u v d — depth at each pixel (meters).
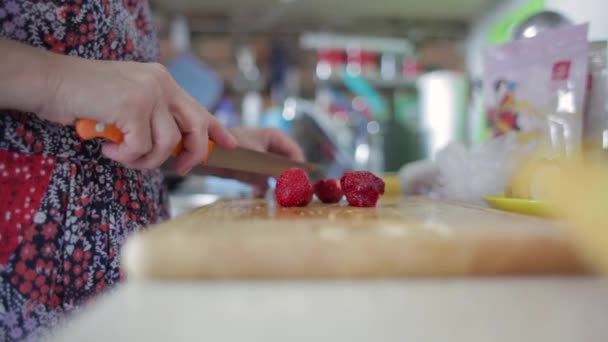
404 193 0.64
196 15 1.56
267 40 1.63
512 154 0.51
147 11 0.49
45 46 0.38
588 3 0.54
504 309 0.19
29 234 0.35
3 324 0.35
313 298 0.20
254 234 0.22
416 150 1.35
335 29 1.58
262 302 0.19
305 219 0.30
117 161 0.38
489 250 0.22
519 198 0.42
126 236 0.40
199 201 0.90
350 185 0.43
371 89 1.57
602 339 0.17
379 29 1.59
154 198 0.48
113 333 0.17
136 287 0.21
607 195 0.22
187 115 0.37
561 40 0.47
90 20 0.39
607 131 0.46
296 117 1.34
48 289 0.36
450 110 1.30
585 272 0.22
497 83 0.54
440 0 1.35
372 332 0.18
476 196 0.51
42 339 0.35
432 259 0.21
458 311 0.19
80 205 0.38
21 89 0.31
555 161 0.41
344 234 0.22
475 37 1.23
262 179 0.66
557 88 0.47
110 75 0.33
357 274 0.21
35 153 0.36
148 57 0.49
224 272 0.21
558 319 0.18
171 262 0.21
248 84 1.62
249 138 0.64
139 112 0.33
